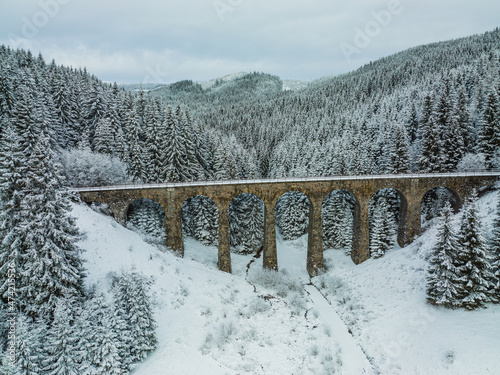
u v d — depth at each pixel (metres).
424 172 50.88
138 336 21.58
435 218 46.94
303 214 62.00
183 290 32.47
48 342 17.23
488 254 26.17
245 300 35.25
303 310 35.78
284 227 62.94
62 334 16.91
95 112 57.91
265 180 44.22
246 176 71.50
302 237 61.91
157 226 47.34
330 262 49.84
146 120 59.44
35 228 19.03
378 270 40.88
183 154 54.72
